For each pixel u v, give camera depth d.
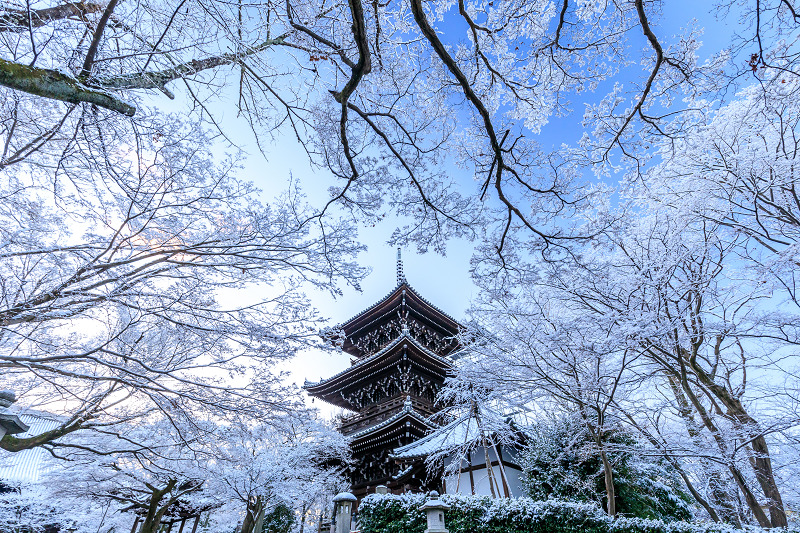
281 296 5.77
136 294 4.91
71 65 3.36
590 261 5.54
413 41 5.27
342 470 21.28
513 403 10.36
